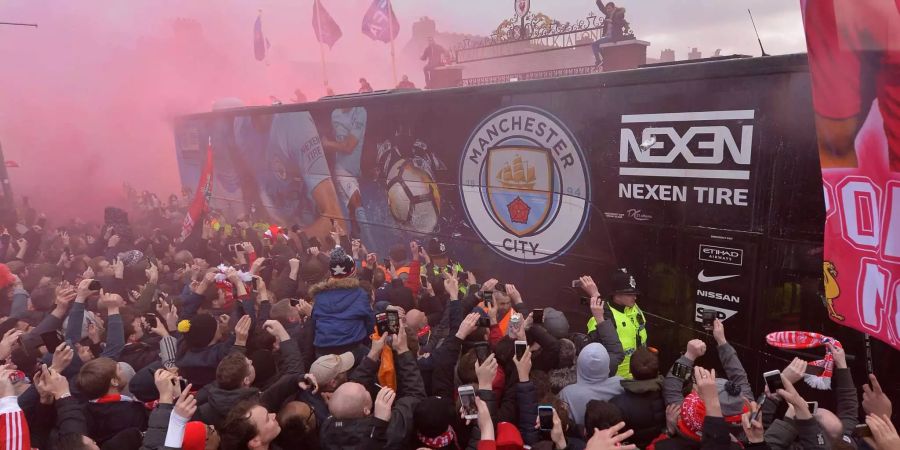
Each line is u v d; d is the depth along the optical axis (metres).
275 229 8.62
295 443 2.99
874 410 3.03
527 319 4.30
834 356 3.31
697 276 4.65
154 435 2.85
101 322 5.21
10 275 6.54
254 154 10.98
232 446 2.67
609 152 5.19
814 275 4.00
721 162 4.43
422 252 7.29
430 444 3.00
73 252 9.05
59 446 2.69
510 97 6.01
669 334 4.87
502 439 2.85
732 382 3.36
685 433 2.97
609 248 5.27
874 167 2.88
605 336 4.15
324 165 9.02
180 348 4.19
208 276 4.99
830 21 3.04
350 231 8.65
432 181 7.10
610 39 9.74
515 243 6.15
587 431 3.16
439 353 3.83
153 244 9.01
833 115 3.07
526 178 5.96
